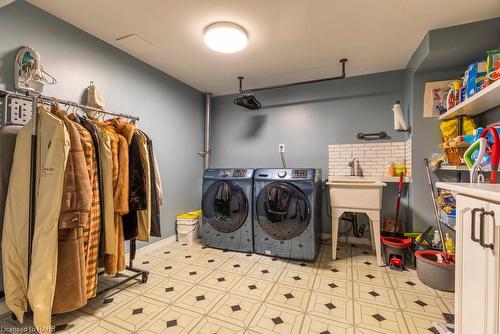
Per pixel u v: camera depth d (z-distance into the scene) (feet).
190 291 6.07
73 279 4.52
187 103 11.10
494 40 6.08
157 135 9.36
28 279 4.42
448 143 6.63
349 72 9.73
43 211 4.27
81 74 6.70
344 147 10.25
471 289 3.18
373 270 7.26
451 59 7.09
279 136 11.44
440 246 7.20
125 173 5.77
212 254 8.61
